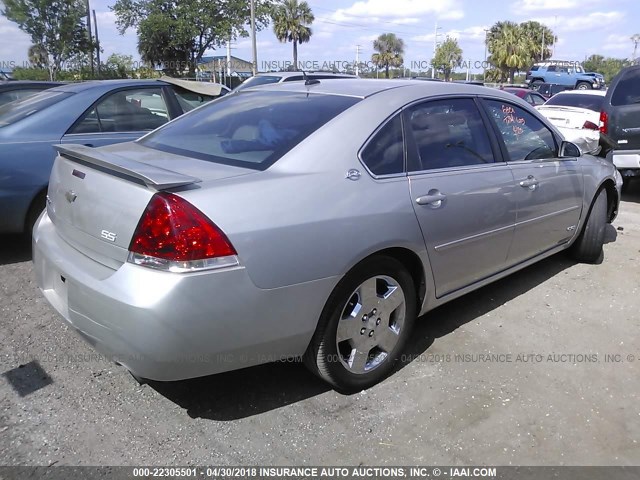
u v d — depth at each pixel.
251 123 3.14
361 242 2.71
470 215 3.35
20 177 4.67
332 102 3.14
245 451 2.55
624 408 2.91
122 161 2.55
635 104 7.59
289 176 2.61
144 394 2.95
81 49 26.97
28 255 5.04
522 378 3.17
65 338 3.50
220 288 2.31
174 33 31.48
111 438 2.61
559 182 4.22
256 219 2.40
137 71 31.41
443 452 2.58
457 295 3.53
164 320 2.23
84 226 2.65
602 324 3.85
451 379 3.14
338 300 2.73
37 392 2.94
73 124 5.06
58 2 25.36
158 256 2.28
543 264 5.04
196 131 3.33
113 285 2.34
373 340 3.00
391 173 2.98
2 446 2.53
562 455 2.57
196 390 2.99
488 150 3.66
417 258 3.09
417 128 3.22
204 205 2.32
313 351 2.76
